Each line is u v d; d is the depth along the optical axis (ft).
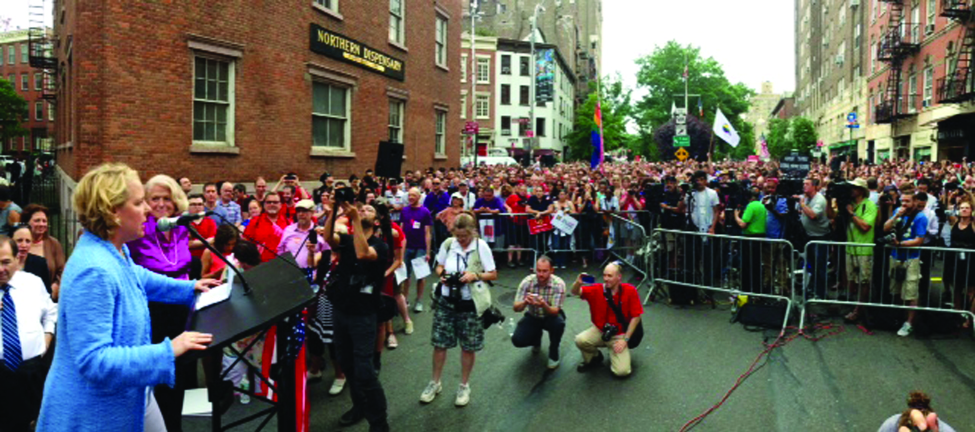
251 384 16.44
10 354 13.64
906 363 19.97
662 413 16.84
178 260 16.06
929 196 32.65
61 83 52.70
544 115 184.75
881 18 127.24
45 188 71.36
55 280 20.17
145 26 33.14
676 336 23.36
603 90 211.20
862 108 141.59
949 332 22.89
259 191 31.76
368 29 54.08
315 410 17.28
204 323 8.79
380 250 15.51
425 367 20.62
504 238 38.58
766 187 29.63
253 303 9.32
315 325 18.26
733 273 26.40
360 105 53.16
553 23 233.55
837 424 15.94
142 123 33.14
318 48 46.57
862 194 24.12
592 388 18.69
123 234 7.95
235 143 38.93
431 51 67.87
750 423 16.11
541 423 16.38
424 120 66.54
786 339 22.58
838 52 172.04
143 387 8.02
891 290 23.27
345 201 15.15
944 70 91.91
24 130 189.98
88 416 7.57
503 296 30.35
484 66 177.47
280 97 42.80
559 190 41.88
